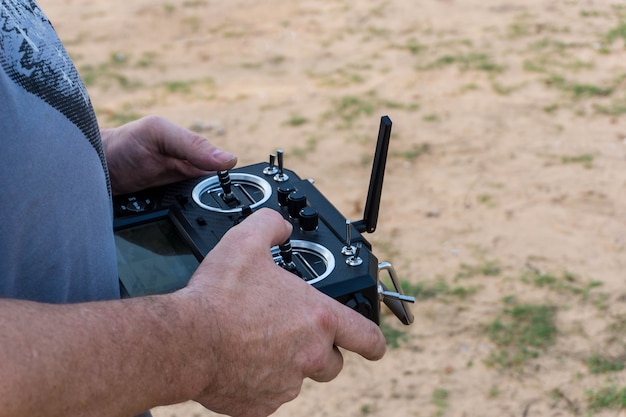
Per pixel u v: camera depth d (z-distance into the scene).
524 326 3.09
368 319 1.00
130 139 1.27
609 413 2.71
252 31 6.23
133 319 0.78
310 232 1.12
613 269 3.40
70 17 6.56
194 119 4.88
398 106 4.94
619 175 4.12
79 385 0.73
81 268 0.94
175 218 1.22
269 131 4.71
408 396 2.82
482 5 6.53
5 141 0.82
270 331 0.85
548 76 5.26
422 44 5.86
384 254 3.53
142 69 5.63
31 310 0.73
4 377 0.68
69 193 0.90
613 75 5.27
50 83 0.88
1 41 0.84
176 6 6.72
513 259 3.48
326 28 6.23
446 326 3.11
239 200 1.26
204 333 0.81
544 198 3.93
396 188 4.05
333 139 4.58
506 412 2.74
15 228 0.84
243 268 0.88
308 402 2.80
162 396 0.79
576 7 6.42
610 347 2.98
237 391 0.86
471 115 4.79
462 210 3.85
